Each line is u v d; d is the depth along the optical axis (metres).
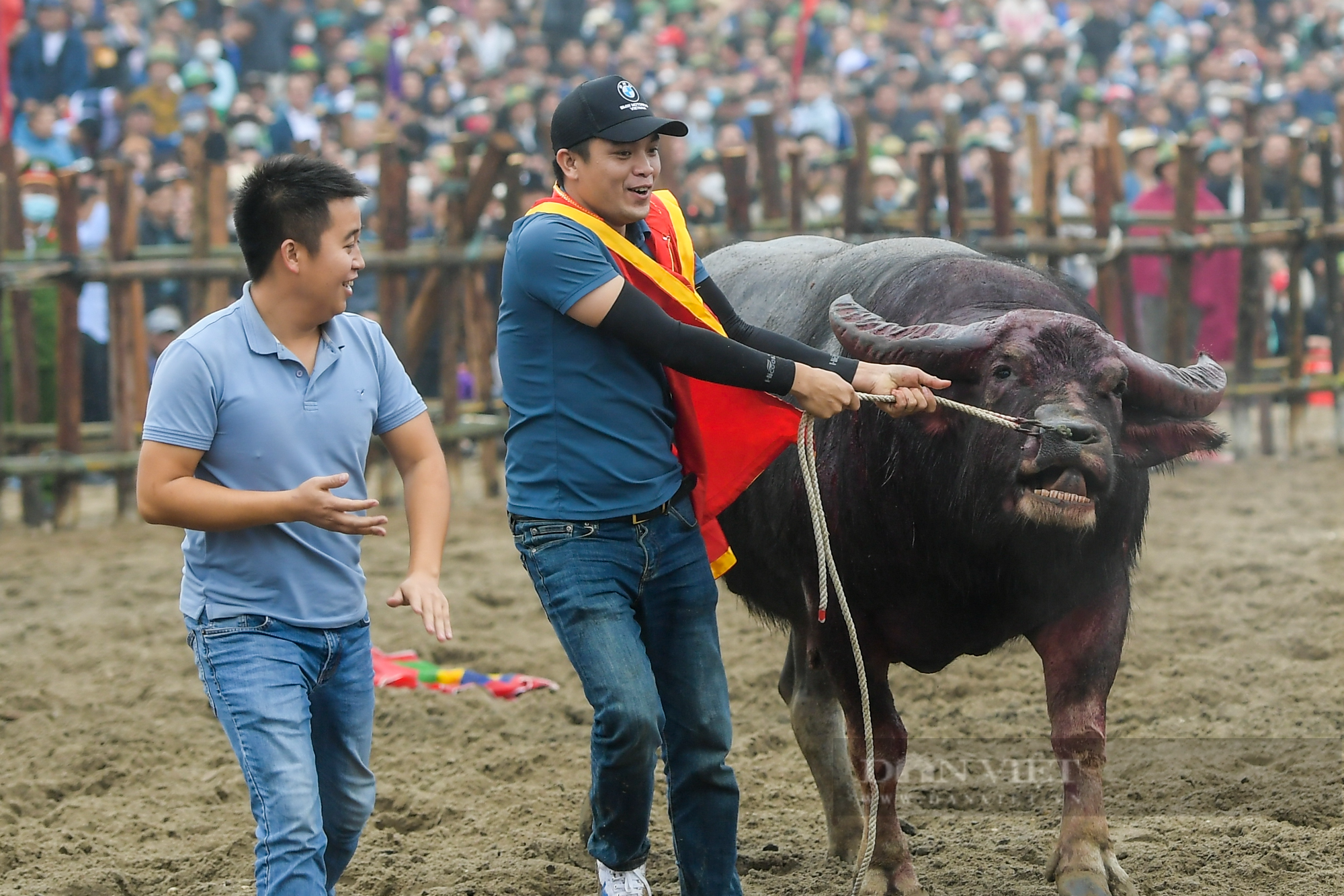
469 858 12.39
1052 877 10.81
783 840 12.77
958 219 29.56
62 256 27.41
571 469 9.70
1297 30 53.56
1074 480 9.65
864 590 11.17
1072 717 10.81
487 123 38.69
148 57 38.31
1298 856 11.59
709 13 49.50
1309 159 36.19
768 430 10.38
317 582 9.26
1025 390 9.99
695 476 10.23
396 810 13.80
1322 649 17.44
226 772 14.86
